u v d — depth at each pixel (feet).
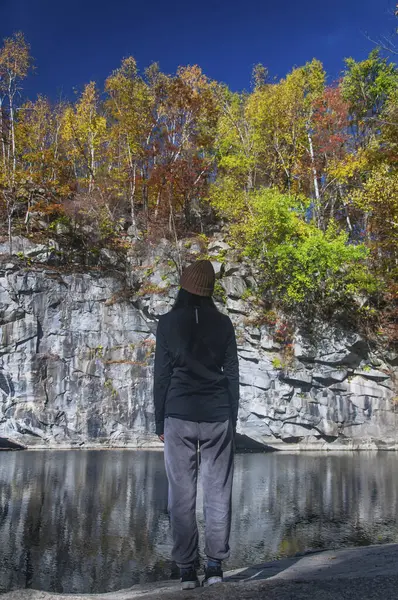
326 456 81.92
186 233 121.60
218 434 10.72
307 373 94.53
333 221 106.63
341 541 30.73
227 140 126.72
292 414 93.91
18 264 97.60
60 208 112.68
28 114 132.77
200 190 126.11
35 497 44.11
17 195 118.01
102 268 104.94
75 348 97.35
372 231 109.40
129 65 126.31
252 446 95.40
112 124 131.34
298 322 97.14
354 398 95.35
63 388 94.94
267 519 37.01
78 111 128.26
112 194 124.98
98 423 94.58
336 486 51.11
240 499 44.50
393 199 95.55
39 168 127.03
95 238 111.34
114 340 99.30
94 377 96.27
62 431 93.50
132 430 95.04
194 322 10.89
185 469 10.64
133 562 27.66
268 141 125.08
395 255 106.63
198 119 126.93
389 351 97.30
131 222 124.26
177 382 10.82
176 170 120.26
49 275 98.94
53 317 97.55
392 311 99.91
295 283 95.61
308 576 10.35
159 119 127.13
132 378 96.53
